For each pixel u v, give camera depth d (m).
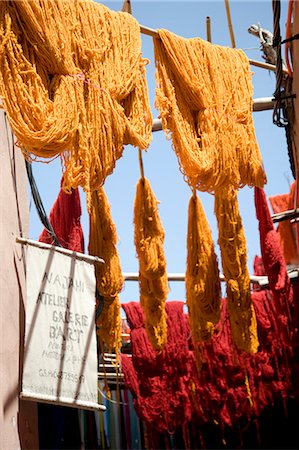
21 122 6.69
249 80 8.24
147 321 9.24
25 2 6.88
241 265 9.13
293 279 10.18
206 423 11.39
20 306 7.84
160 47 7.97
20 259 7.99
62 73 7.06
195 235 9.12
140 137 7.41
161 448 11.06
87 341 7.69
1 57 6.73
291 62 8.97
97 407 7.57
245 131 8.06
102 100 7.24
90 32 7.39
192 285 9.09
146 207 8.91
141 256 8.86
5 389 7.25
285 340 10.13
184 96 7.91
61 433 9.55
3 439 7.07
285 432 11.27
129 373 10.22
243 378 10.40
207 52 8.10
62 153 7.01
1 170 7.79
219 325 10.41
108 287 8.46
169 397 10.20
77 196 8.50
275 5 8.40
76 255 7.86
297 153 9.15
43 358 7.36
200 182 7.82
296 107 8.92
